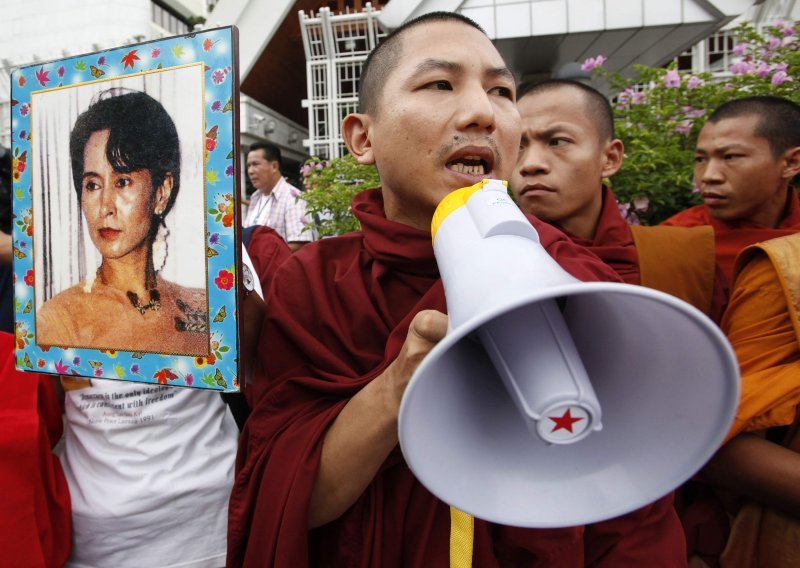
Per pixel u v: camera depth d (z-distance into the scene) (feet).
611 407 2.22
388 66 3.16
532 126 5.54
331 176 10.61
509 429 2.29
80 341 3.18
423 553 2.88
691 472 1.94
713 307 5.47
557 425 1.82
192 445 4.52
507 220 2.11
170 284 2.92
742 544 4.24
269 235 5.65
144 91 2.93
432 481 1.87
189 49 2.81
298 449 2.85
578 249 3.39
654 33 13.01
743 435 3.96
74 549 4.46
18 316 3.37
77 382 4.50
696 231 5.60
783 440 4.03
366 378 2.91
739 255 4.34
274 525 2.79
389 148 3.06
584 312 2.28
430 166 2.93
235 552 3.11
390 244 3.19
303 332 3.17
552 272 1.80
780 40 10.04
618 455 2.16
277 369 3.30
